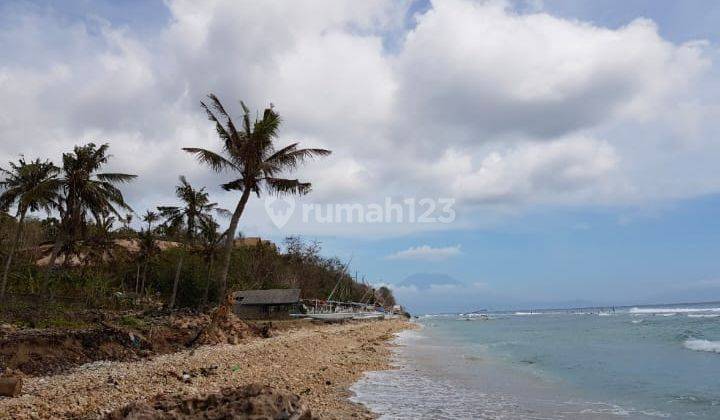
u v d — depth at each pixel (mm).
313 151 31000
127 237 60031
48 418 11930
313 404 15953
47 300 38031
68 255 47562
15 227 55344
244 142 29406
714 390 18125
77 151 34625
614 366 25656
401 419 14305
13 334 20625
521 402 16844
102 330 23859
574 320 98250
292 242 104250
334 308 84125
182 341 28688
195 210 49438
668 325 60219
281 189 30766
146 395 14789
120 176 36594
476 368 26031
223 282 29672
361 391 18719
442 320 153000
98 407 13148
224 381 18188
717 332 45031
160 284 58531
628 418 14359
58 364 20094
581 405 16297
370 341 44844
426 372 24391
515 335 56812
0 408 12805
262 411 8836
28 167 34594
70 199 34156
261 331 38281
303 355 28188
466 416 14727
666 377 21469
